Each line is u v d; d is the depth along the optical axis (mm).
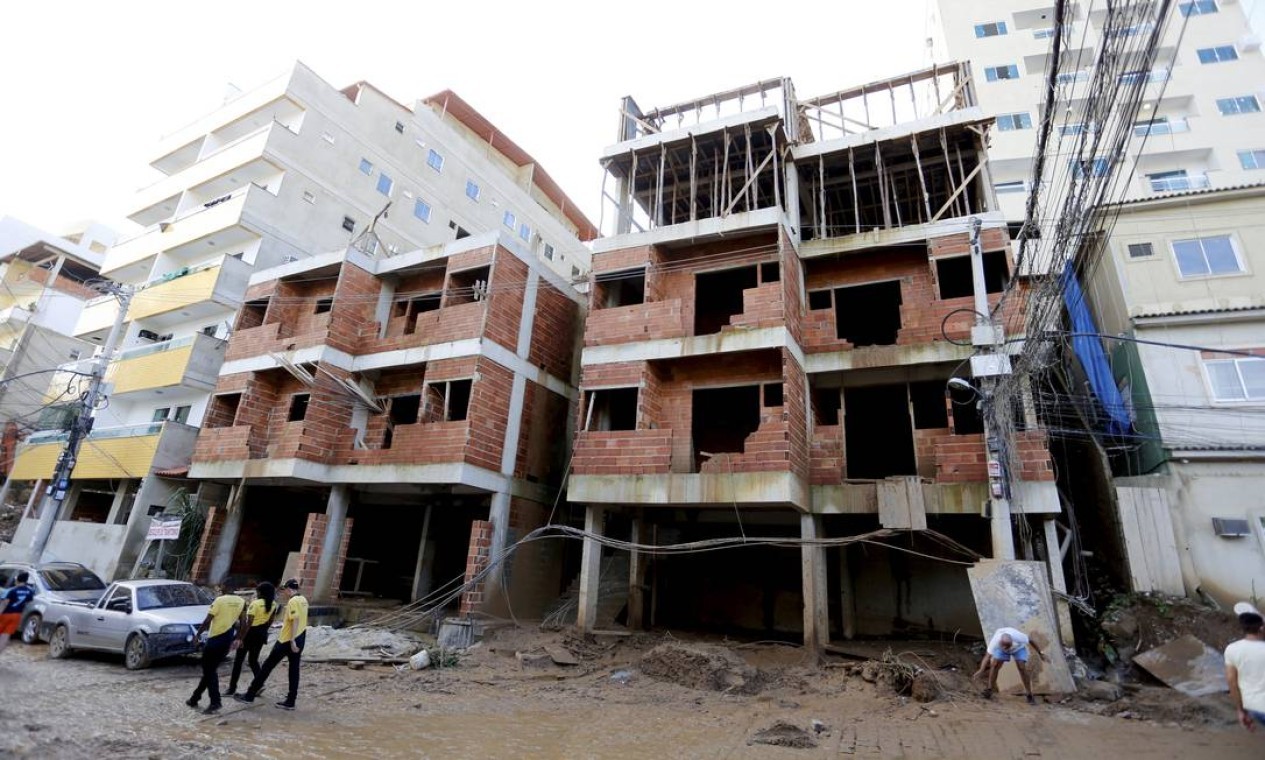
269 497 21406
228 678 11016
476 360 16844
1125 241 14852
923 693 10188
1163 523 12398
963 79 16797
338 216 27703
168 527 17938
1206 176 25906
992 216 15031
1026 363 11438
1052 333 10125
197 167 28562
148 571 19594
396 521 22703
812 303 17578
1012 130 28156
